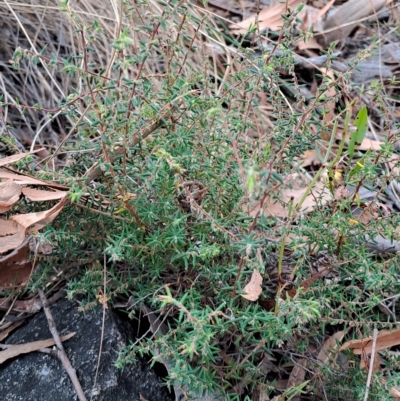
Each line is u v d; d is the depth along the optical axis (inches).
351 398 26.4
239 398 25.7
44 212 24.2
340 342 27.2
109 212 26.3
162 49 26.6
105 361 28.1
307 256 26.3
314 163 41.3
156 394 27.8
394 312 29.6
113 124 24.4
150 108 25.0
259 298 27.2
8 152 37.3
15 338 30.2
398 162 26.6
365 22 52.1
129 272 27.1
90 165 28.4
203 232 25.6
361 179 26.4
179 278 27.0
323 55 48.4
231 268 25.3
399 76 47.1
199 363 24.8
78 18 41.9
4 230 24.4
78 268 29.6
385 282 24.7
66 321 30.0
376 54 48.9
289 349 28.5
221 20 51.2
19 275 29.3
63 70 23.3
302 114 26.5
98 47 45.1
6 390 28.0
